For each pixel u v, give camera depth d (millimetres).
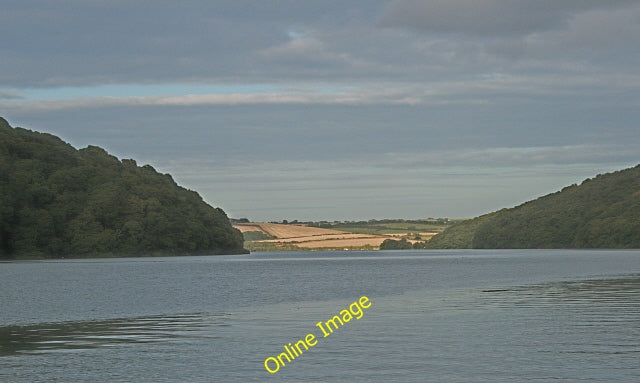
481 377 23141
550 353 26969
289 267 127688
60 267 129375
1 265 140750
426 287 66062
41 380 23531
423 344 29438
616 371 23703
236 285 73688
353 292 60906
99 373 24500
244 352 28156
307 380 23141
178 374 24250
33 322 39344
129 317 41594
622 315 38500
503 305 45281
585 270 95188
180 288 69250
